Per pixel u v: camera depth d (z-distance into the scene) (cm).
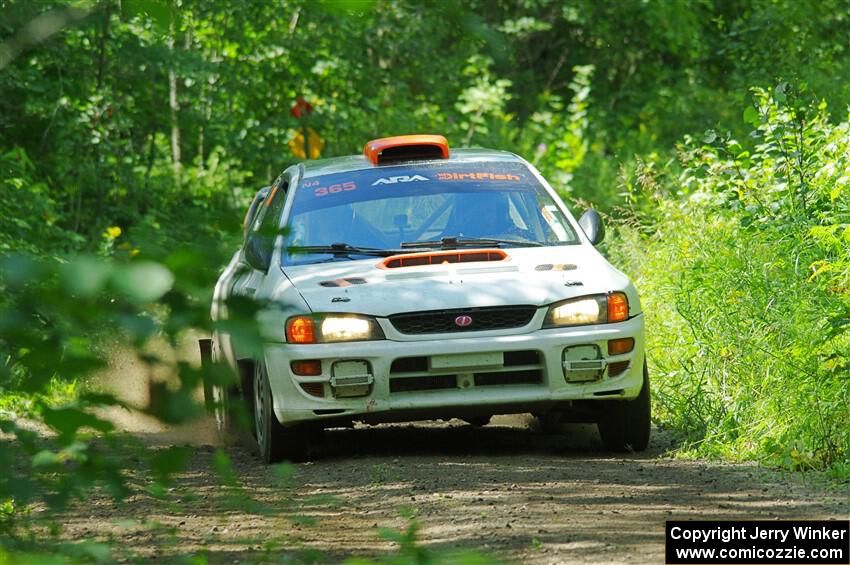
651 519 1534
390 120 6012
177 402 543
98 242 4138
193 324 518
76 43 4681
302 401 2041
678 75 7481
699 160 3259
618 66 8075
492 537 1448
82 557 935
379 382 2031
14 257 504
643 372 2130
